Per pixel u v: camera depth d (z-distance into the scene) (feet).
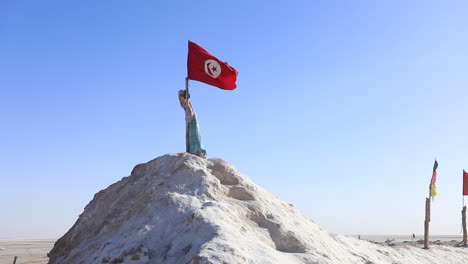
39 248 223.51
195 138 54.85
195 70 55.52
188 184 47.78
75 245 50.39
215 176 50.60
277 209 49.90
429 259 77.87
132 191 50.83
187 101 55.26
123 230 43.09
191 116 55.16
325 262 41.22
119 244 40.09
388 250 69.82
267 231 44.01
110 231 45.01
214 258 33.71
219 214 41.86
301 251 43.14
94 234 48.21
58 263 45.29
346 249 52.16
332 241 51.34
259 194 50.37
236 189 49.21
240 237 38.47
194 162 50.90
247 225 43.73
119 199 50.75
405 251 76.89
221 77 55.36
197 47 55.83
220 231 37.96
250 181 53.06
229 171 51.78
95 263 38.70
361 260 50.24
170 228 41.22
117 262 37.55
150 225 41.57
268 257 36.47
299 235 44.78
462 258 87.97
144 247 38.83
